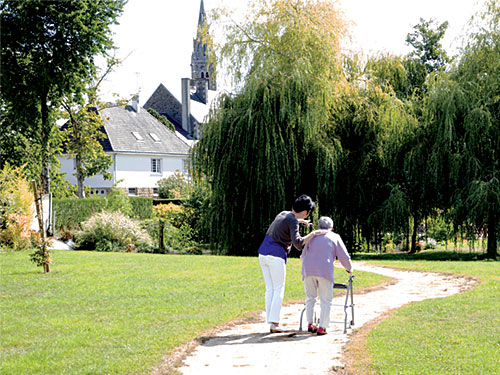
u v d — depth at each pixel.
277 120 21.02
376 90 23.84
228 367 5.92
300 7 23.39
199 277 13.01
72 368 5.82
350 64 24.72
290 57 22.06
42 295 10.65
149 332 7.52
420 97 25.12
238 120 21.25
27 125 31.39
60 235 25.14
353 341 6.92
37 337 7.39
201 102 82.50
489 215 21.12
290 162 21.50
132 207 31.33
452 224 22.58
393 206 22.27
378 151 23.52
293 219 7.55
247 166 21.11
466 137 21.44
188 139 69.69
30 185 26.30
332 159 21.64
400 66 25.89
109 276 13.05
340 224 23.83
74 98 32.31
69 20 28.33
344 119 23.80
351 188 23.25
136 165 48.16
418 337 6.91
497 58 21.81
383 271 15.45
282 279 7.61
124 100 35.62
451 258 21.66
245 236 22.22
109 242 23.03
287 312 9.33
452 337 6.83
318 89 21.14
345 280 12.89
